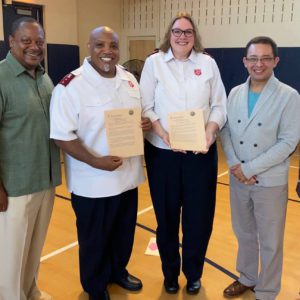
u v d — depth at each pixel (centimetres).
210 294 234
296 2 614
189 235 224
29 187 184
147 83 209
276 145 189
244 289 231
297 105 185
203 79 204
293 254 282
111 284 245
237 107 198
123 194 214
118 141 192
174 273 235
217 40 706
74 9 689
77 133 191
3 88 170
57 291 237
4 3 583
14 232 186
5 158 179
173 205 219
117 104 193
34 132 181
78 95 184
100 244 210
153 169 215
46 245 297
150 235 315
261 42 182
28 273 210
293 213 358
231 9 680
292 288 239
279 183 195
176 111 203
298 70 619
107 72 192
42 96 185
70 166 201
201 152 200
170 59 204
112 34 186
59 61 669
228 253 285
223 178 473
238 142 199
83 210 202
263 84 191
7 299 196
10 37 177
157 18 764
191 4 719
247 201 207
